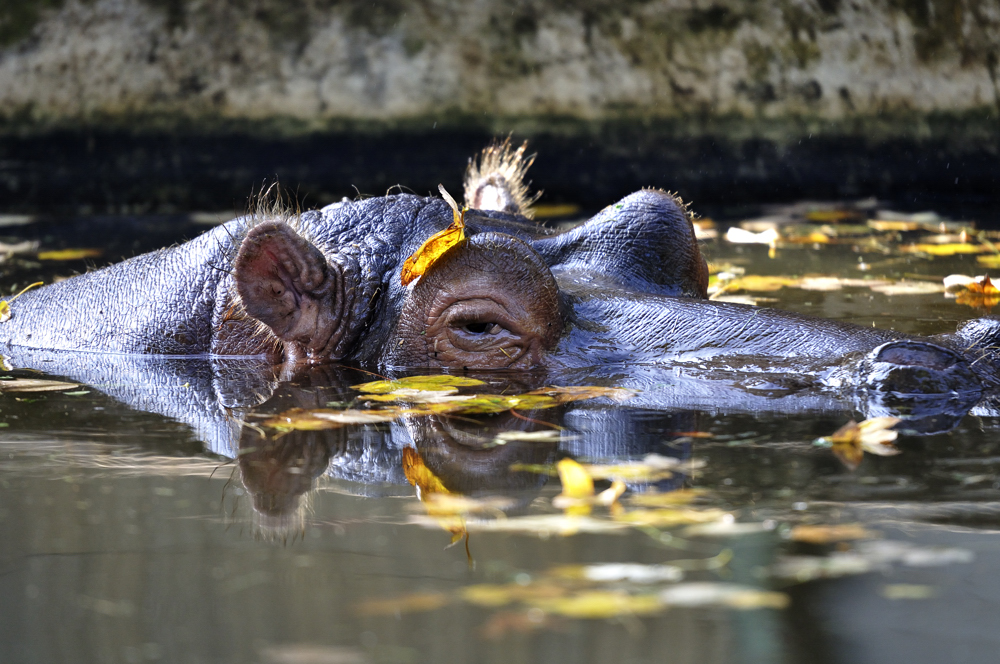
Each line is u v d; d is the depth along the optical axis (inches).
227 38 1328.7
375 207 478.3
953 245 848.9
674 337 423.2
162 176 1256.8
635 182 1302.9
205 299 495.5
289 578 234.1
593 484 291.4
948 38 1389.0
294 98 1321.4
